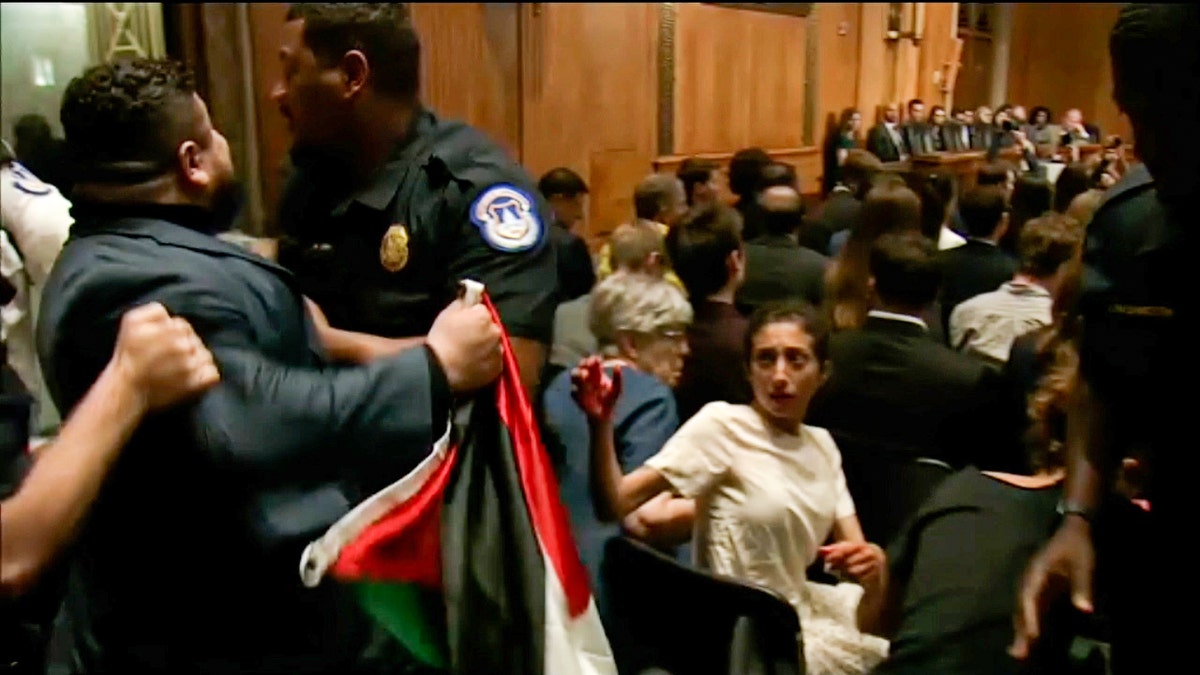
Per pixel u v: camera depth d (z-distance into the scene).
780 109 4.05
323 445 1.02
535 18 4.53
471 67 4.48
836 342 1.93
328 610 1.10
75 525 0.90
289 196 1.64
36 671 1.18
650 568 1.46
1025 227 2.29
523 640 1.12
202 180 1.11
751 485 1.66
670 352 1.97
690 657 1.44
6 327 2.18
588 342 2.30
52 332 1.03
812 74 3.99
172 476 1.01
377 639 1.13
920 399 1.83
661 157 4.37
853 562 1.53
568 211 3.38
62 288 1.04
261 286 1.09
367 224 1.54
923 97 4.43
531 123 4.64
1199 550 1.08
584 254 3.06
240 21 3.25
